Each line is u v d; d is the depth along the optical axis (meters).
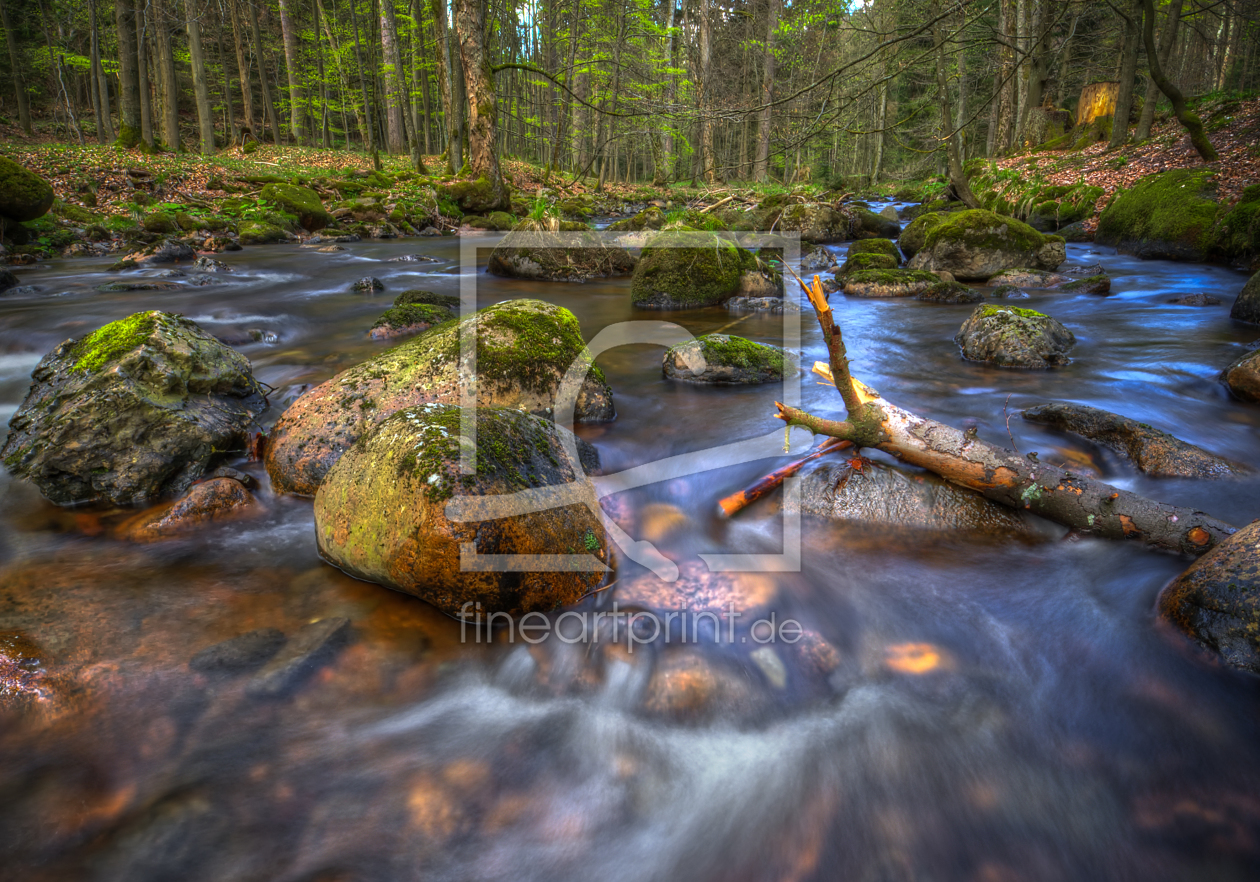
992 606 2.91
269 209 16.03
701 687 2.44
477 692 2.49
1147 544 3.12
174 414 4.02
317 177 21.39
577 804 2.09
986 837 2.00
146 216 14.35
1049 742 2.28
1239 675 2.40
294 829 1.97
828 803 2.11
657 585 3.05
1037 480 3.32
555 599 2.83
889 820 2.05
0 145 20.88
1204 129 14.45
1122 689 2.46
